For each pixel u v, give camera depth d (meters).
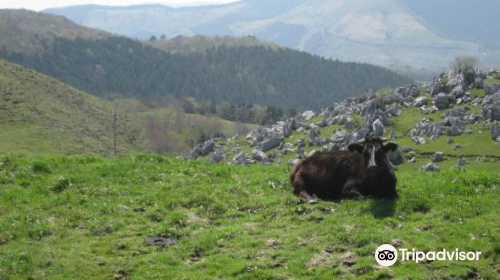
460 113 173.75
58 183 20.83
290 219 17.30
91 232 16.98
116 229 17.20
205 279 13.54
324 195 19.52
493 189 18.95
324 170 19.59
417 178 22.27
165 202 19.22
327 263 14.00
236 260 14.51
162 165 24.38
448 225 15.88
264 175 23.12
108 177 22.11
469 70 197.62
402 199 18.05
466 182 19.83
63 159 24.61
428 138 161.50
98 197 19.88
